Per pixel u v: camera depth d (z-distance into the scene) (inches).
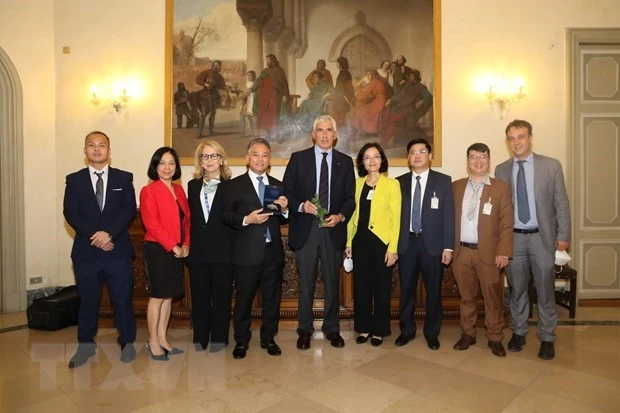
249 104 175.8
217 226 119.6
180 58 176.6
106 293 146.7
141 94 177.9
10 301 165.5
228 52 176.1
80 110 179.0
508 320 146.0
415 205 126.0
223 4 175.9
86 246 113.6
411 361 115.5
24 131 170.6
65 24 178.7
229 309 123.0
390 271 125.5
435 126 173.6
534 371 108.8
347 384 101.6
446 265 127.6
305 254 121.5
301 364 113.3
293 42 175.3
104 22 178.2
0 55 163.3
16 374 107.4
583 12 173.0
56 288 178.4
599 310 165.5
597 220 178.7
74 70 178.9
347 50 175.2
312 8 175.5
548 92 173.8
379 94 174.9
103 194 115.5
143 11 177.5
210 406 91.0
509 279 125.0
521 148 119.5
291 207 120.6
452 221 122.8
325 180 121.8
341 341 126.0
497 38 173.8
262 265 118.4
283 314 145.4
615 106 177.5
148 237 115.3
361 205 126.6
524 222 120.8
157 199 114.0
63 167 179.3
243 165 176.2
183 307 145.9
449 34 173.9
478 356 119.1
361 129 175.5
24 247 169.5
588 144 177.9
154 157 116.6
